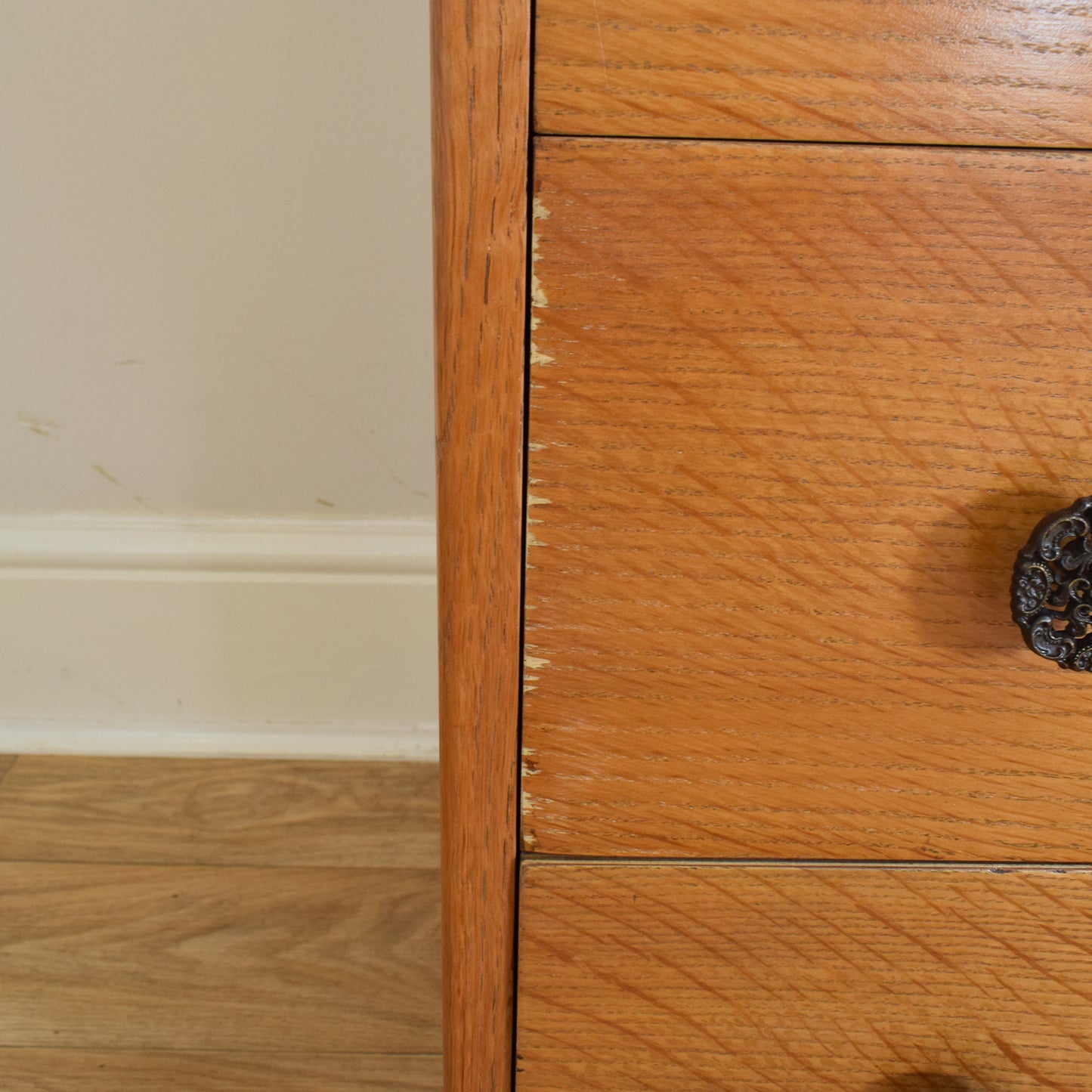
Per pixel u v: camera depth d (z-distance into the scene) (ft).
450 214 0.89
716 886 1.15
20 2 2.29
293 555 2.79
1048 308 0.93
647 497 0.99
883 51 0.86
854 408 0.96
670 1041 1.23
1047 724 1.08
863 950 1.19
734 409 0.96
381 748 2.95
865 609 1.03
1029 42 0.86
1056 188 0.89
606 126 0.87
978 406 0.96
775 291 0.92
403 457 2.77
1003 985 1.21
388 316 2.63
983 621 1.04
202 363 2.66
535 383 0.94
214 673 2.91
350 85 2.41
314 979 2.21
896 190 0.89
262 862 2.55
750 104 0.87
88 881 2.46
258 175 2.48
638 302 0.92
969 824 1.13
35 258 2.53
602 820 1.12
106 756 2.92
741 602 1.03
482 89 0.86
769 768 1.10
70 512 2.80
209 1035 2.06
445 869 1.15
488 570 1.01
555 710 1.07
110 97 2.39
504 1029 1.23
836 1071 1.26
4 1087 1.94
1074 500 0.99
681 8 0.84
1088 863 1.14
